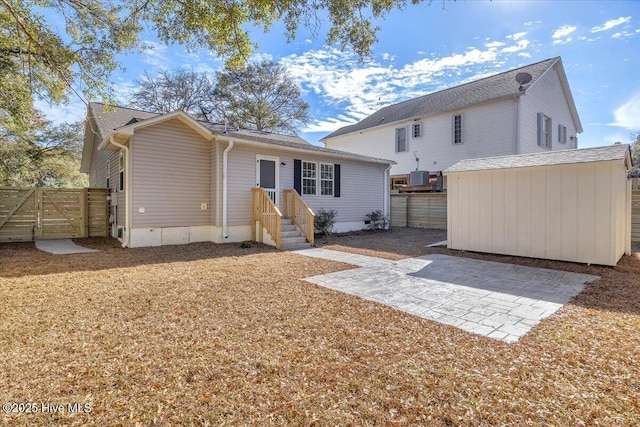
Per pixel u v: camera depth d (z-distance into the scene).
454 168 8.65
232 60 6.58
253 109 22.98
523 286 5.12
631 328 3.39
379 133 19.42
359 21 5.82
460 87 17.75
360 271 6.16
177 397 2.18
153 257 7.32
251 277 5.54
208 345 2.95
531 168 7.20
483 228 8.07
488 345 3.00
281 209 10.84
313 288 4.92
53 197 10.55
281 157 10.88
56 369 2.51
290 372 2.50
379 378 2.43
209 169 9.88
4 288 4.68
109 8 6.59
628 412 2.04
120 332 3.21
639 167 27.48
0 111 9.74
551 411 2.05
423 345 2.99
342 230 12.80
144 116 11.79
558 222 6.96
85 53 6.98
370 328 3.39
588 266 6.48
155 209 8.92
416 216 15.03
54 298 4.25
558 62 15.53
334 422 1.96
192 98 22.58
